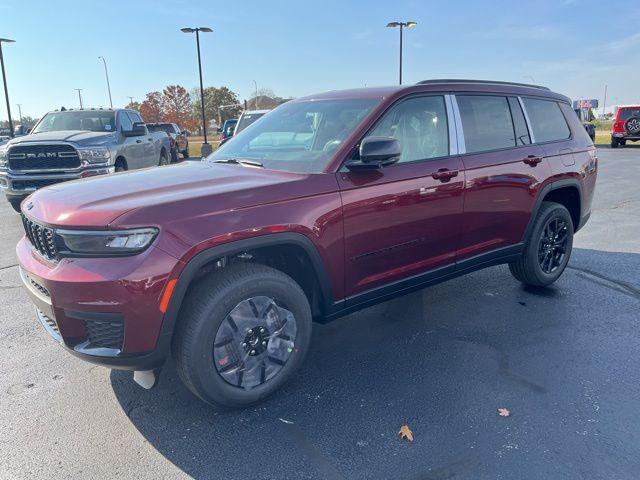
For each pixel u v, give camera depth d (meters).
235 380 2.90
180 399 3.11
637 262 5.79
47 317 2.97
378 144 3.07
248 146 3.91
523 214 4.39
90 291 2.48
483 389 3.17
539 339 3.86
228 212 2.72
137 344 2.56
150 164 12.18
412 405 3.01
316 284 3.18
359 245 3.27
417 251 3.64
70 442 2.70
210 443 2.69
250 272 2.86
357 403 3.04
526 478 2.38
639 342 3.79
